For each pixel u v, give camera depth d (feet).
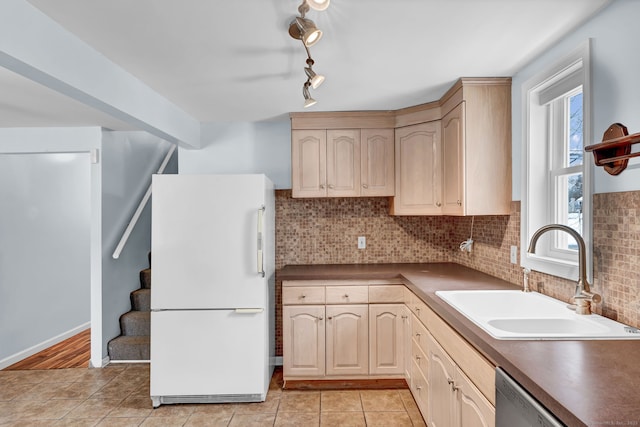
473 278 8.33
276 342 11.14
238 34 5.73
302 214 11.21
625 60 4.73
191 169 11.31
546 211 6.95
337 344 9.41
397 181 10.06
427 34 5.80
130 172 12.94
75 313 13.92
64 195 13.44
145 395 9.24
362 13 5.17
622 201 4.77
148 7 4.95
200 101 9.09
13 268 11.45
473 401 4.80
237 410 8.50
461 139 7.74
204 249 8.74
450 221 11.18
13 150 11.22
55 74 5.31
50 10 4.99
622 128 4.72
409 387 8.87
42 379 10.18
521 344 4.19
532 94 6.96
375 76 7.52
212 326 8.71
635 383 3.22
